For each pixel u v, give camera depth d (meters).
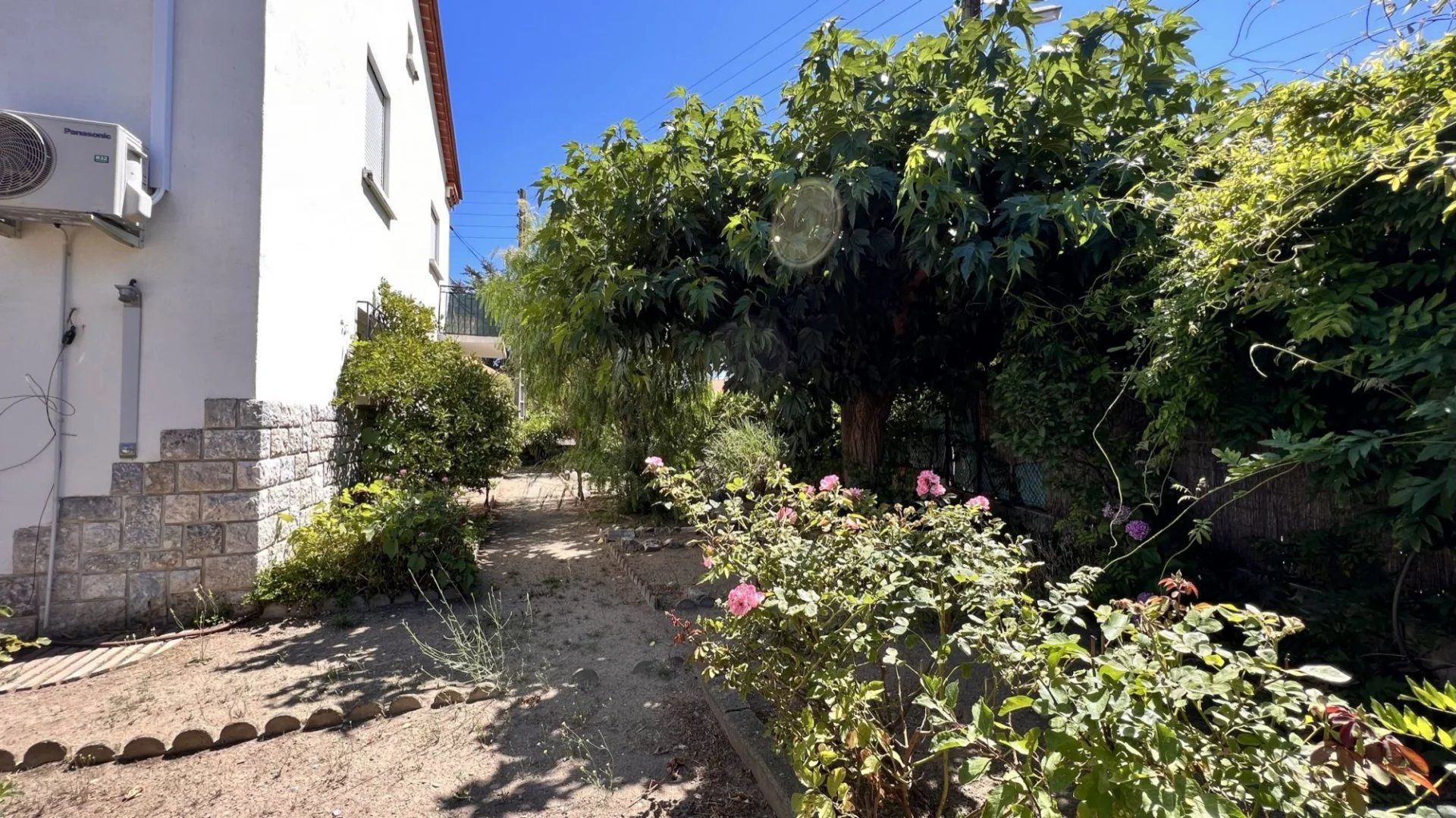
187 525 4.16
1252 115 2.67
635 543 6.47
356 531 4.59
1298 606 2.80
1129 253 3.31
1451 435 1.72
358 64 6.46
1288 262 2.20
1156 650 1.36
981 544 2.43
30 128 3.59
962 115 3.31
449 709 3.04
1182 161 3.29
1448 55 1.95
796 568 2.29
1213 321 2.60
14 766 2.52
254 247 4.31
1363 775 1.04
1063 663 1.58
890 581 2.10
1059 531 3.93
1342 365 2.25
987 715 1.38
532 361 8.69
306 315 5.06
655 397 7.46
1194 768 1.20
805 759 1.85
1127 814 1.13
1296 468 2.85
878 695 2.02
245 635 4.00
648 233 4.39
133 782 2.43
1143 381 2.87
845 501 2.83
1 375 3.89
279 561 4.56
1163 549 3.29
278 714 2.99
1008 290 3.56
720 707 2.85
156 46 4.12
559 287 4.75
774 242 3.83
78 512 4.00
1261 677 1.46
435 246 11.28
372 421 6.90
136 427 4.08
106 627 4.03
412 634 3.85
